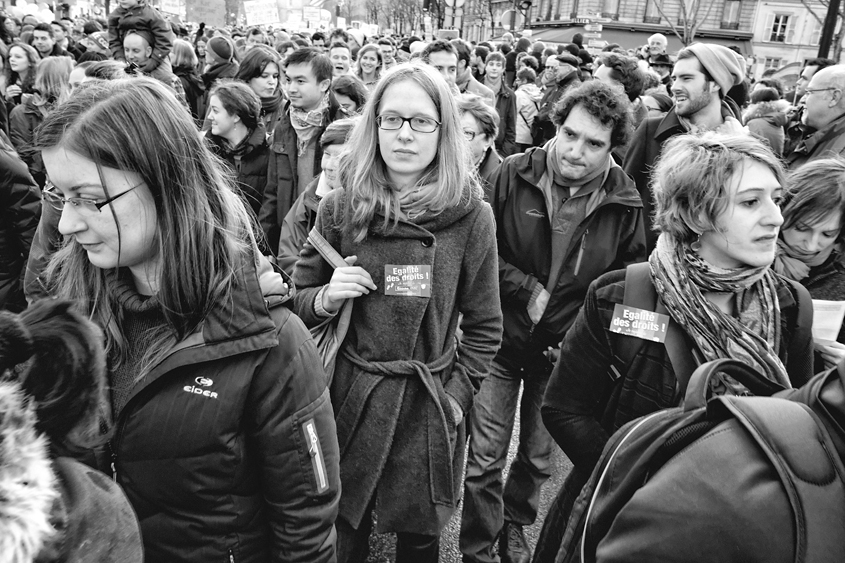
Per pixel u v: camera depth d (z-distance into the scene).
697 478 0.80
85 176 1.05
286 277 1.35
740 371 1.09
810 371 1.58
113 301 1.25
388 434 1.80
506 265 2.51
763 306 1.53
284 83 5.18
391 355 1.81
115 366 1.22
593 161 2.36
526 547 2.58
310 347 1.28
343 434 1.83
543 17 43.38
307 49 3.54
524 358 2.50
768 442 0.77
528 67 8.78
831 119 3.87
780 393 0.95
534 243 2.48
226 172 1.39
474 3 36.53
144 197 1.10
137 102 1.09
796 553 0.71
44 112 4.75
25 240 2.82
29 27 8.57
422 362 1.83
